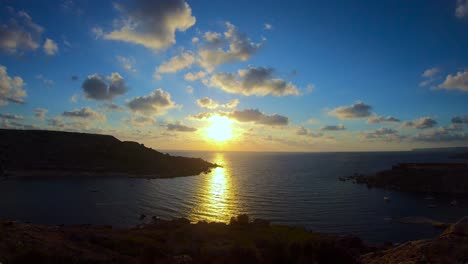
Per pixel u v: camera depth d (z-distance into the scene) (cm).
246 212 10694
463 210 11156
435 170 16762
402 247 2447
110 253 2919
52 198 12475
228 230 5684
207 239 4594
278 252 2333
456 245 2077
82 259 2323
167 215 10119
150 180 19225
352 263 2314
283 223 9188
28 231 3200
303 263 2202
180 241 4200
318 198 13462
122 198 12912
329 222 9369
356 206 11769
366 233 8231
